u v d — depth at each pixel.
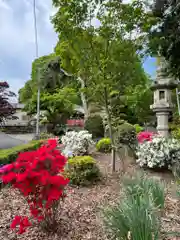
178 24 3.36
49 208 1.79
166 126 5.18
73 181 3.16
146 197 1.67
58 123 12.23
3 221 2.09
